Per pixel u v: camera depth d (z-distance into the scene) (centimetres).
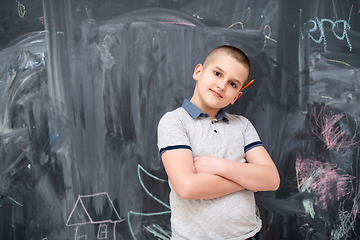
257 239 73
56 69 91
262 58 99
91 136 92
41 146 91
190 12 95
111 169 93
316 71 102
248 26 98
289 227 100
